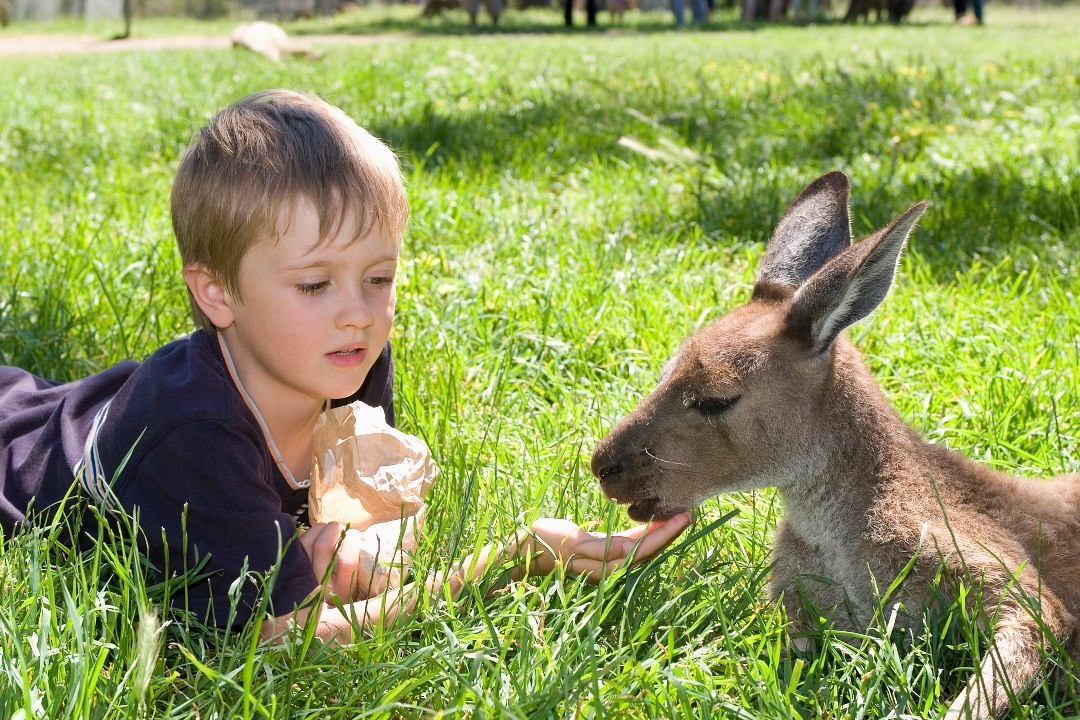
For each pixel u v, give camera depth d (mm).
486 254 5676
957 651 2871
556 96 9383
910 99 9078
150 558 3023
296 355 2920
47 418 3385
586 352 4645
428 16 30969
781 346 3203
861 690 2689
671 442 3229
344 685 2562
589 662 2580
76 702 2359
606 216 6242
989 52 15023
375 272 2965
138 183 6945
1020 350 4574
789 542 3303
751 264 5582
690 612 2900
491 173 7168
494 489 3479
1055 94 9867
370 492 3158
